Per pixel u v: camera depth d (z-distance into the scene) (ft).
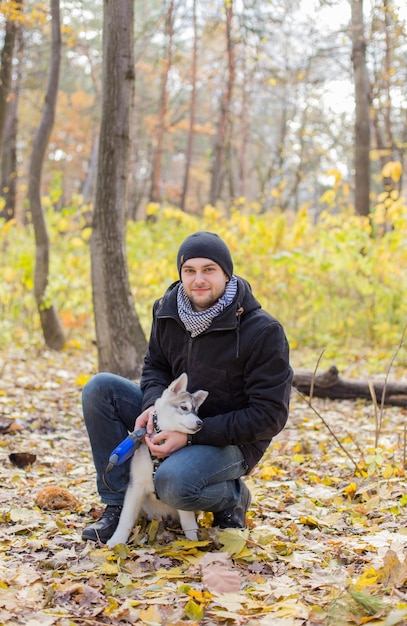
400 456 15.70
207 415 10.57
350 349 33.40
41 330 35.88
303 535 10.95
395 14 36.65
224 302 10.11
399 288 32.65
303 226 33.68
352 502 12.81
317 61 51.72
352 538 10.63
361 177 44.09
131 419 11.03
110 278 21.93
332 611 7.79
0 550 10.17
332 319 35.99
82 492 13.38
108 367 22.08
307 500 12.67
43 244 32.81
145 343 22.40
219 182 70.95
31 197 32.60
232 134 77.61
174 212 39.11
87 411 10.89
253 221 33.91
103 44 21.65
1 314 35.04
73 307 35.35
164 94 72.28
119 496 10.77
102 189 21.88
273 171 93.45
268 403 9.96
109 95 21.53
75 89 108.17
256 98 90.99
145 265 34.01
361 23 42.70
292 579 9.11
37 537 10.74
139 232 39.73
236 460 10.40
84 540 10.51
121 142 21.72
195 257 9.97
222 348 10.21
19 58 57.31
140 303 33.35
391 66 52.26
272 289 35.09
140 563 9.61
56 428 19.27
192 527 10.40
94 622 7.80
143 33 67.26
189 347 10.43
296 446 16.93
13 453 15.38
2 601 8.21
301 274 32.89
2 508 12.12
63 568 9.55
